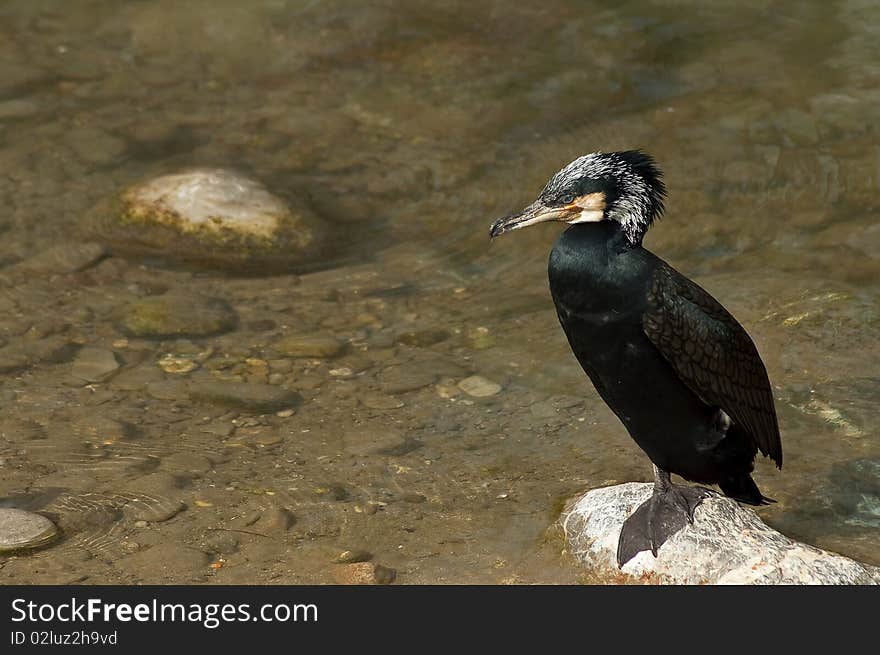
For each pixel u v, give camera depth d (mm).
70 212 14742
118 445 10734
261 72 18188
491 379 11844
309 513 9883
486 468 10516
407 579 9133
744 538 9039
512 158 15984
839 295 12930
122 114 17031
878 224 14203
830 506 9992
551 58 18125
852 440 10797
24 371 11828
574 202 8328
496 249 14289
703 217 14516
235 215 14164
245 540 9547
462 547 9500
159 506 9906
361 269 13906
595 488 10148
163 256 13969
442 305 13195
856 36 18172
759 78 17297
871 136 15852
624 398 8648
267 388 11664
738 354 8688
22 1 19906
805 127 16125
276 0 19781
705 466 8922
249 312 13008
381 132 16688
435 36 18812
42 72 18047
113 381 11719
